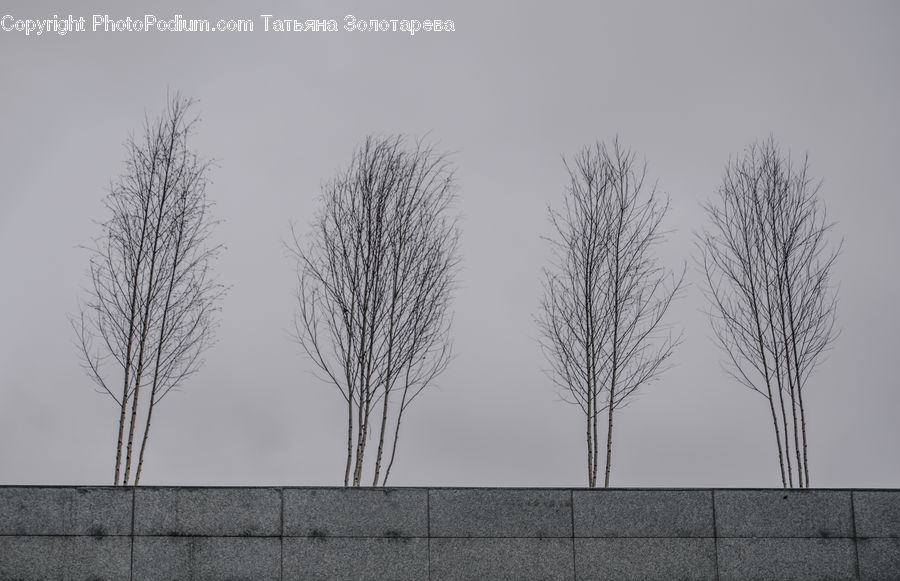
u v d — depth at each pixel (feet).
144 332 60.80
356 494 49.52
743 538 50.75
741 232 68.44
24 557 47.67
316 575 48.73
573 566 49.90
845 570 50.80
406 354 62.49
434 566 49.29
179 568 48.21
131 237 62.49
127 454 58.85
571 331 65.98
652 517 50.60
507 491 50.24
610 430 63.87
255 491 49.11
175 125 65.10
